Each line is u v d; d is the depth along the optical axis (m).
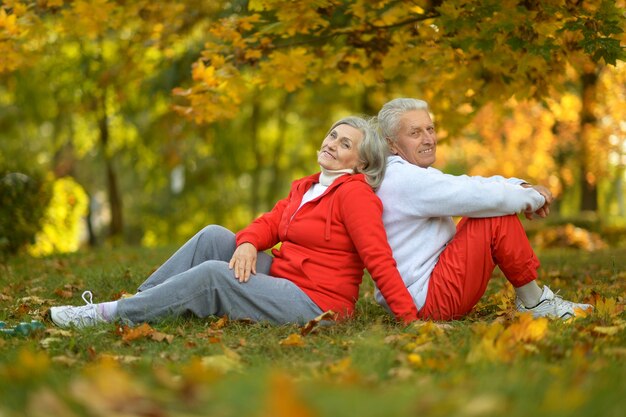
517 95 7.81
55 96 19.88
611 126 17.34
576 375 2.88
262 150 23.69
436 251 4.82
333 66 7.71
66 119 21.09
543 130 19.06
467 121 9.18
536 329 3.77
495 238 4.63
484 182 4.79
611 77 15.97
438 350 3.59
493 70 7.34
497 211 4.60
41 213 11.64
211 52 7.62
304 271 4.74
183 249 5.05
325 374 3.15
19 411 2.48
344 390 2.46
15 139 20.81
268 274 4.90
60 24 8.23
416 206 4.71
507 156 19.73
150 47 9.39
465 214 4.63
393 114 4.97
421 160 4.96
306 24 7.12
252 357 3.78
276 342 4.06
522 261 4.65
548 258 9.54
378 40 7.64
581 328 4.15
